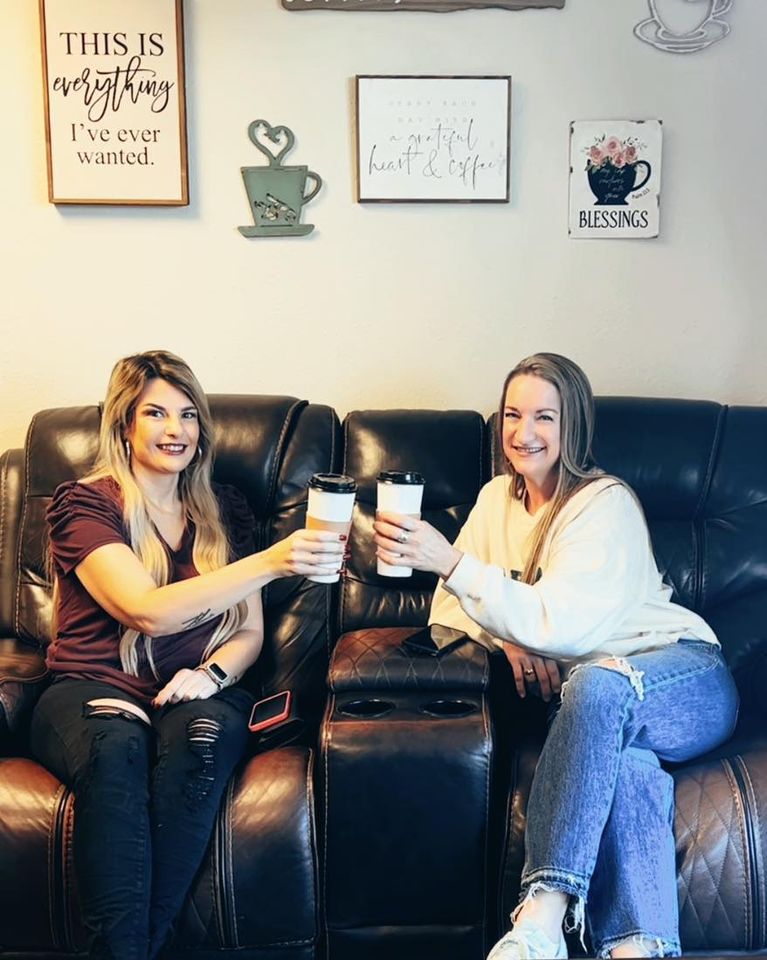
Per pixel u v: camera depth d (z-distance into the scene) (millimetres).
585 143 2561
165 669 2023
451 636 2062
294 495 2324
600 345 2635
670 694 1810
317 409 2414
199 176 2574
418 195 2564
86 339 2621
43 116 2539
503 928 1774
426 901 1815
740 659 2172
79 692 1926
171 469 2059
